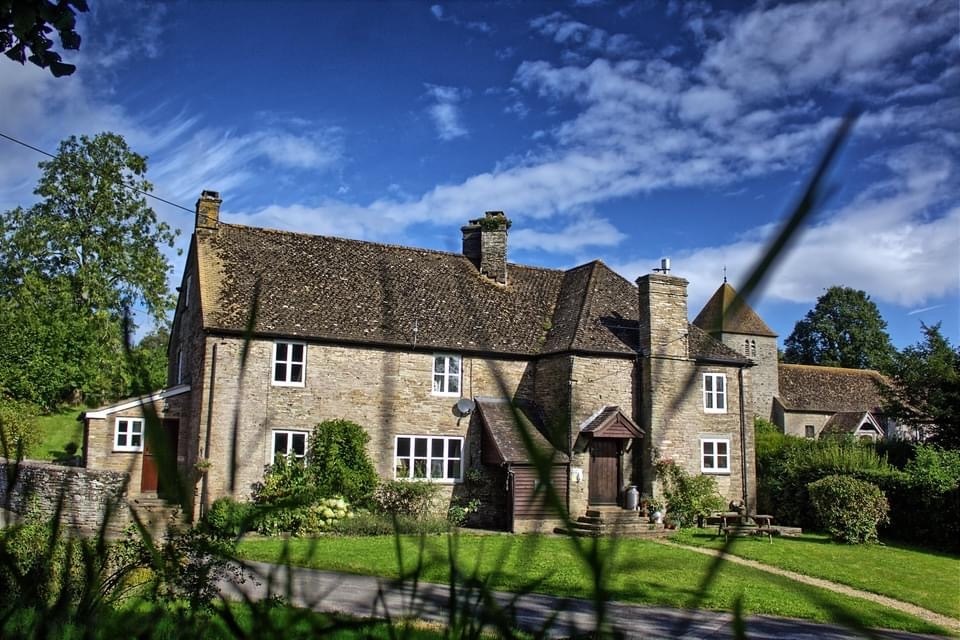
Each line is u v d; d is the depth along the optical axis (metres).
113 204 40.12
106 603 1.36
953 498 21.77
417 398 25.11
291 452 22.36
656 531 22.45
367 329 24.88
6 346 30.27
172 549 1.30
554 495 0.84
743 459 27.03
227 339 22.88
